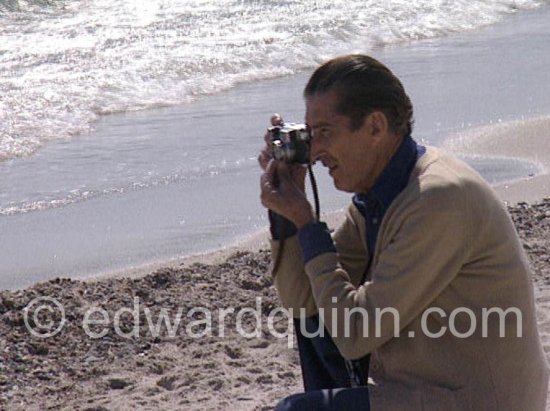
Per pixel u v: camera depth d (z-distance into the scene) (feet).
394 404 28.12
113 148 98.68
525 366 28.32
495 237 27.61
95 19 166.20
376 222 28.81
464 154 94.32
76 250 70.90
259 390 46.91
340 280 28.14
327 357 31.01
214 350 50.60
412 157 28.22
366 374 29.84
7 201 82.23
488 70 132.57
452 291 27.76
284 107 114.73
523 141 98.02
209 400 45.91
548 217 70.13
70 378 48.08
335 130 27.91
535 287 57.11
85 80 125.80
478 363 27.86
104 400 45.83
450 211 26.96
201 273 60.54
